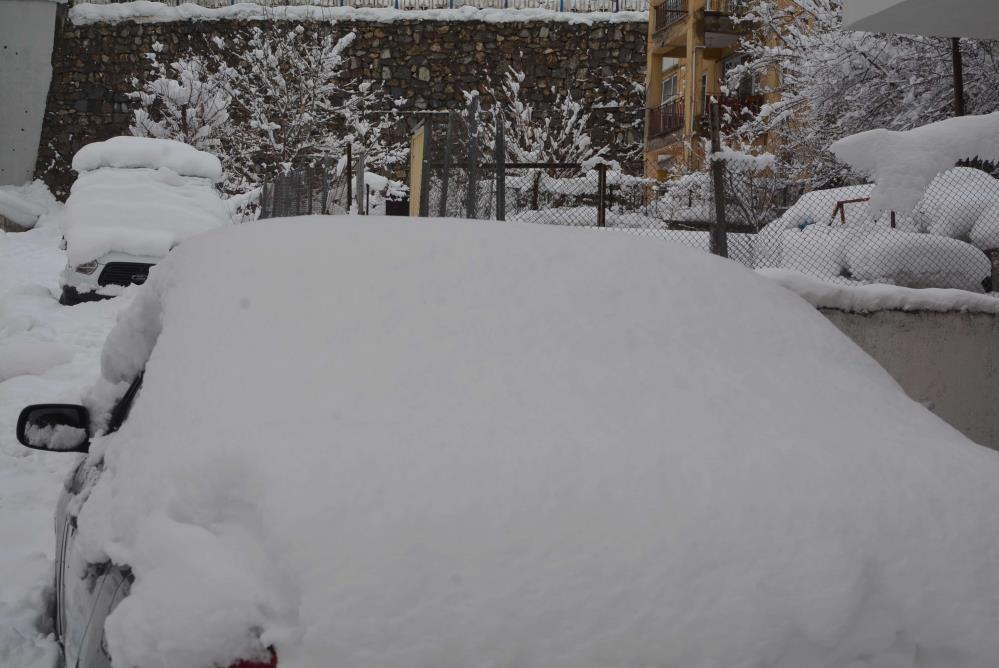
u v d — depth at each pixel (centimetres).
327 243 302
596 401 248
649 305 299
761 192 1057
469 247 305
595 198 1325
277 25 3216
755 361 291
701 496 212
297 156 3022
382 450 213
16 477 653
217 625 188
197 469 215
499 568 194
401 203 2502
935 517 220
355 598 187
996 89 1551
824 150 1712
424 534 196
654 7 3008
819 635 195
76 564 259
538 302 287
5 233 2698
